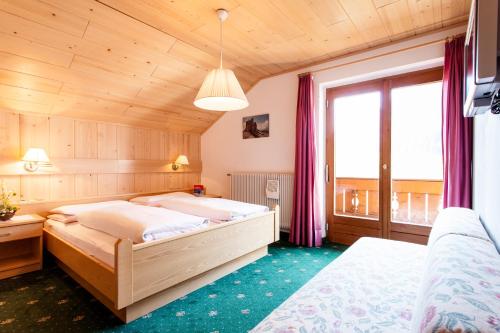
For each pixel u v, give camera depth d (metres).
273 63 3.55
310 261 2.90
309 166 3.48
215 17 2.45
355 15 2.47
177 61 3.13
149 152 4.10
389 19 2.54
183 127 4.49
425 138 3.07
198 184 4.86
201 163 4.88
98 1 2.16
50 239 2.62
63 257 2.34
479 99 1.21
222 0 2.20
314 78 3.60
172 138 4.42
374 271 1.40
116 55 2.76
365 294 1.17
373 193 3.47
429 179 3.11
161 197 3.67
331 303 1.10
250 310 1.92
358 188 3.58
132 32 2.56
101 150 3.55
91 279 1.89
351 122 3.53
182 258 2.00
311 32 2.76
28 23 2.17
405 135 3.17
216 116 4.55
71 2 2.11
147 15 2.38
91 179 3.46
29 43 2.32
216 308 1.95
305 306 1.07
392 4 2.31
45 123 3.07
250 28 2.66
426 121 3.05
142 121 3.92
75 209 2.85
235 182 4.32
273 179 3.89
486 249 1.01
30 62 2.48
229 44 2.97
